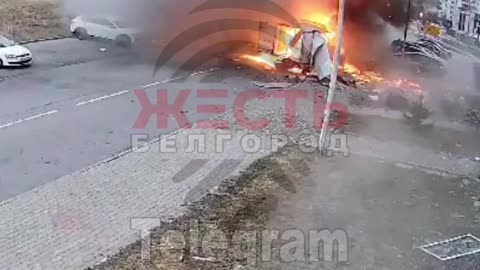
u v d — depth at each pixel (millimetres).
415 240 10398
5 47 22297
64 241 9844
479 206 11797
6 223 10312
